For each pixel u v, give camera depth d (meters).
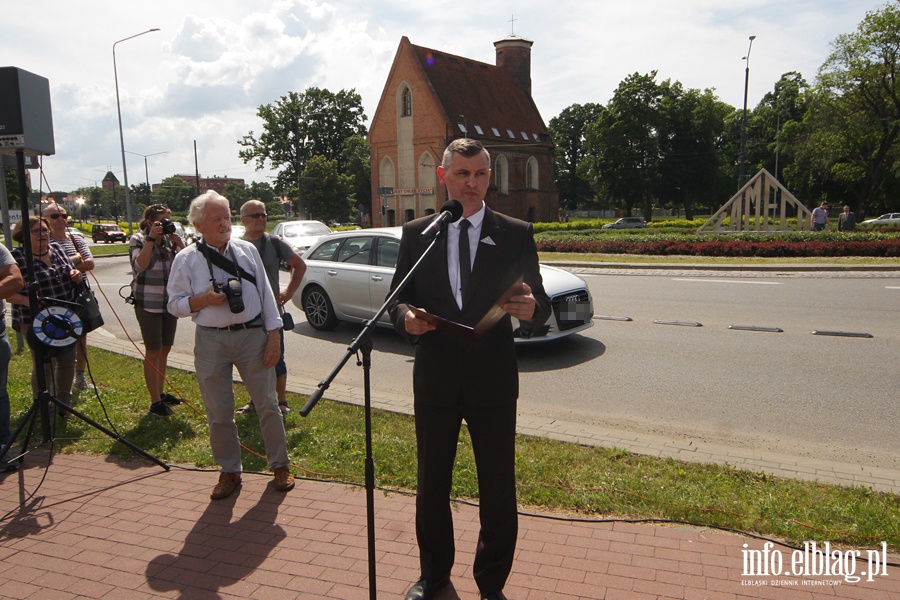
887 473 4.24
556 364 7.71
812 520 3.50
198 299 3.94
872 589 2.93
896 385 6.48
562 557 3.25
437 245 2.72
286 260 6.02
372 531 2.68
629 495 3.83
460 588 3.04
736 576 3.05
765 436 5.25
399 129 53.53
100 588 3.13
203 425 5.46
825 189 60.22
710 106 58.59
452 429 2.82
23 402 6.09
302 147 64.75
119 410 5.87
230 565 3.29
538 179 59.66
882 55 44.09
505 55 61.16
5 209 8.95
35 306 4.77
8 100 4.53
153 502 4.05
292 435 5.04
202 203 4.09
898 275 14.66
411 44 52.16
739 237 22.61
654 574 3.08
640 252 21.23
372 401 5.99
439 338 2.74
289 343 9.48
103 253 31.97
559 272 8.62
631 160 59.03
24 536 3.65
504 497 2.83
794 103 72.56
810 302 11.31
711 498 3.76
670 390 6.58
